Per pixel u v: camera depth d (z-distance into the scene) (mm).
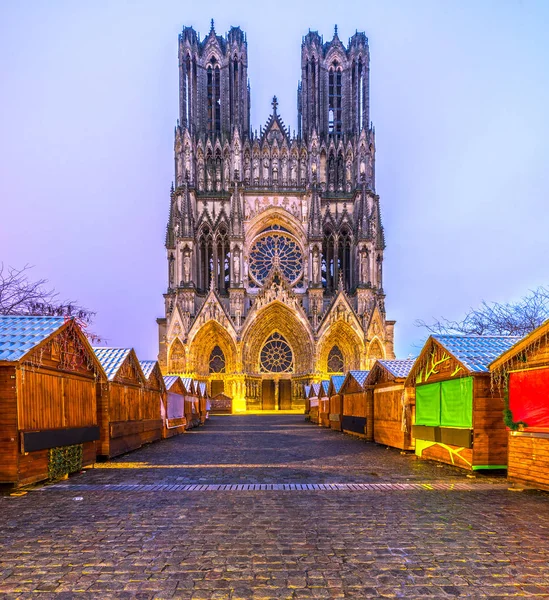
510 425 11938
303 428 33250
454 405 14664
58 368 13352
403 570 6176
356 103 71625
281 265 68812
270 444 21984
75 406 14312
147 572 6133
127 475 13391
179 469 14438
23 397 11617
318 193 66812
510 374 12086
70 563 6453
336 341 65250
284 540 7387
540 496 10422
